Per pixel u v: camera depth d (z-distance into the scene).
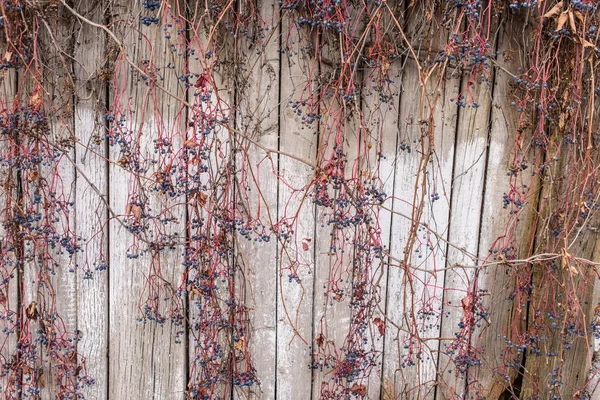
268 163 2.01
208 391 2.04
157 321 1.99
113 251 2.01
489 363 2.12
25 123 1.86
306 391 2.12
